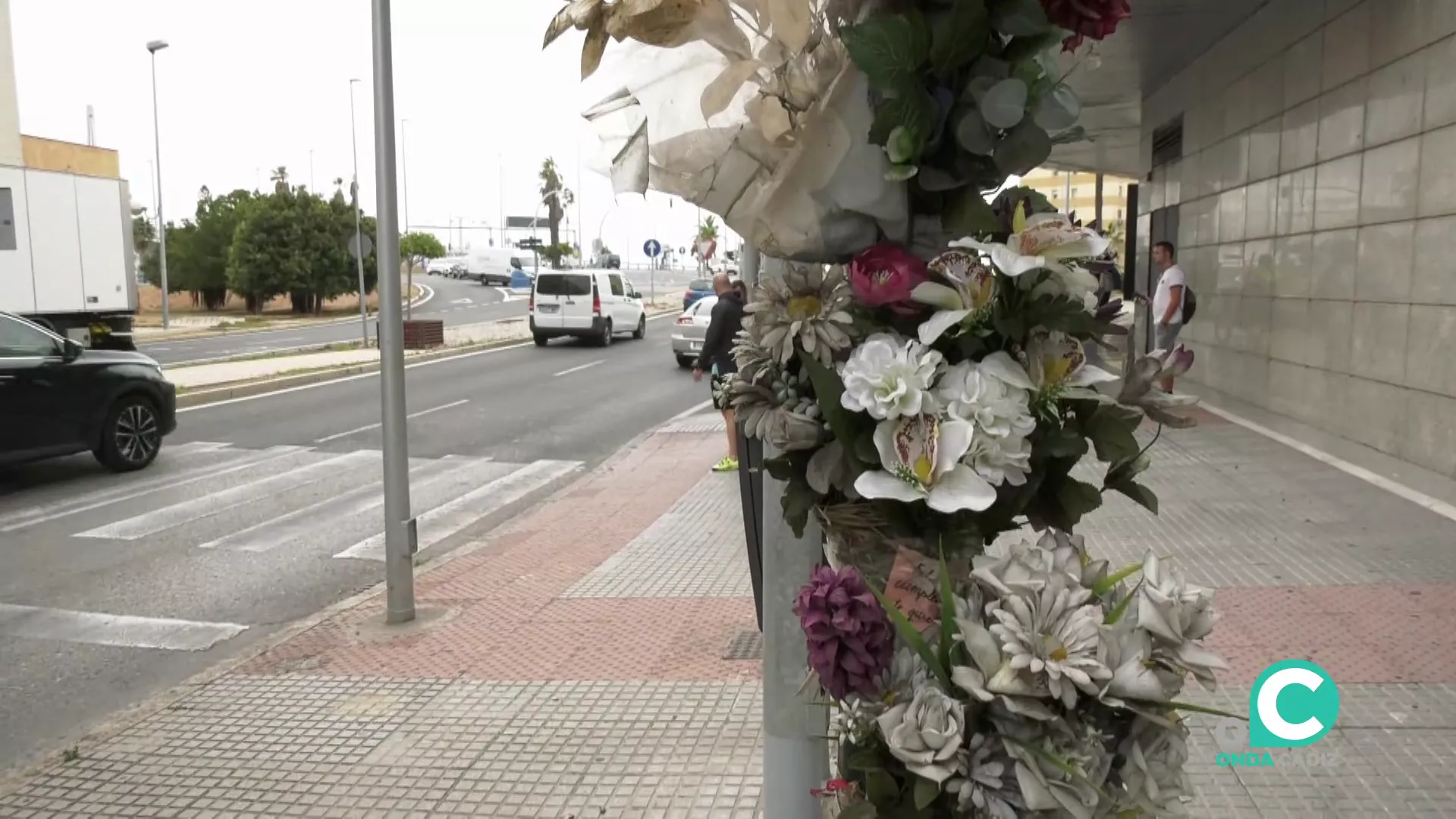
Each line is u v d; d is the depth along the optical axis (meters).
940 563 1.65
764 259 2.16
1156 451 8.77
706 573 6.44
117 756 4.13
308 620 5.94
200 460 10.95
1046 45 1.69
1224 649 4.47
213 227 50.19
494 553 7.20
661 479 9.64
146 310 50.34
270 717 4.46
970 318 1.69
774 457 2.08
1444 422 7.44
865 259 1.71
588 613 5.74
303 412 14.35
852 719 1.75
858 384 1.64
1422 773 3.44
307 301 47.41
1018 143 1.71
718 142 1.71
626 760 3.92
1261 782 3.43
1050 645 1.60
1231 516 6.65
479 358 22.66
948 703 1.59
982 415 1.62
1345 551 5.80
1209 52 12.58
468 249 84.00
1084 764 1.60
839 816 1.76
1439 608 4.86
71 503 8.96
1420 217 7.77
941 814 1.71
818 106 1.66
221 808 3.70
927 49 1.63
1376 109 8.43
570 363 21.48
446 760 3.99
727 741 4.03
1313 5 9.59
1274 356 10.55
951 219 1.73
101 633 5.86
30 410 9.31
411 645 5.35
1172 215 14.30
